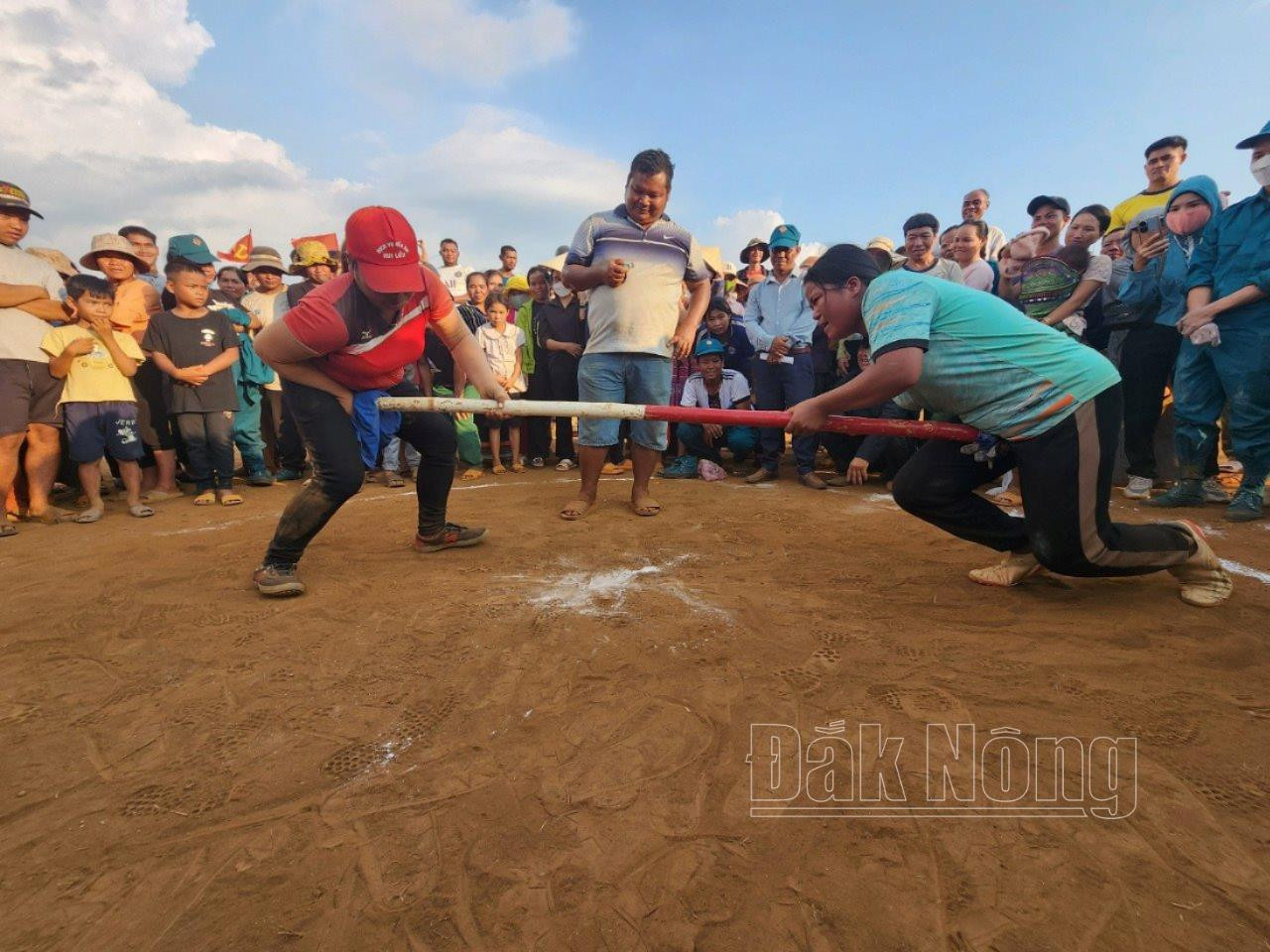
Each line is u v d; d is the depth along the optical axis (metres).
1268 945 1.19
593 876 1.38
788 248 5.74
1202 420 4.32
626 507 4.87
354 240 2.61
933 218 5.36
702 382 6.24
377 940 1.25
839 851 1.44
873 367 2.40
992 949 1.20
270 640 2.60
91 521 4.96
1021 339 2.42
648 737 1.88
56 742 1.94
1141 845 1.43
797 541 3.86
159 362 5.32
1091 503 2.43
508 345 6.75
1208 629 2.50
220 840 1.52
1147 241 4.66
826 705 2.02
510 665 2.33
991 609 2.73
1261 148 3.85
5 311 4.66
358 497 5.52
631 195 4.16
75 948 1.25
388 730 1.96
